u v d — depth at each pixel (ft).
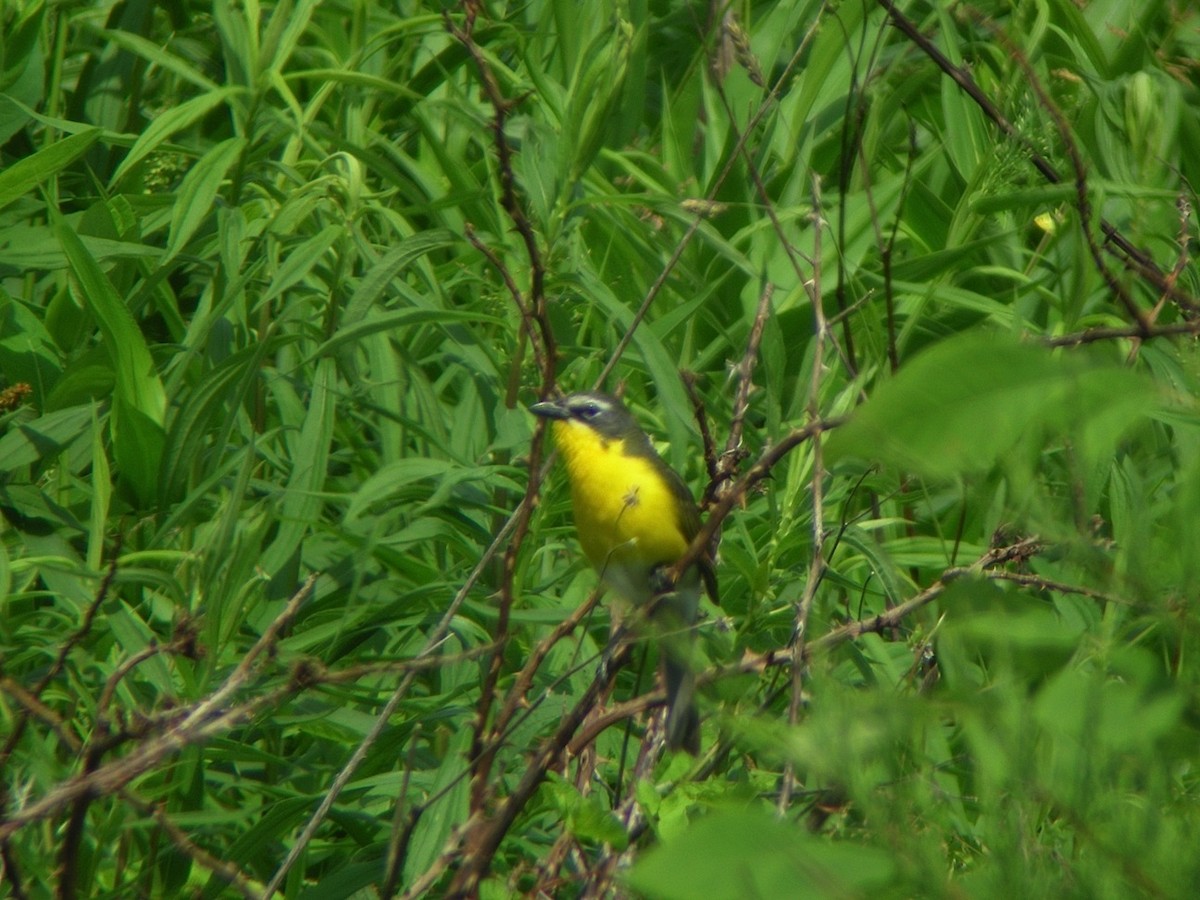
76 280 30.63
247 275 28.81
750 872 6.03
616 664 21.68
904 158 41.04
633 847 19.45
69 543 27.48
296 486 27.22
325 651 26.13
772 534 25.77
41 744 20.44
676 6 44.88
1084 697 7.78
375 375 29.86
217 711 19.47
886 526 29.78
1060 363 5.47
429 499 27.91
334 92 39.04
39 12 34.32
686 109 38.91
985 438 5.41
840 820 16.07
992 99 34.40
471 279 32.68
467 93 39.17
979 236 37.55
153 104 39.68
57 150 29.81
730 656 20.39
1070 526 8.17
